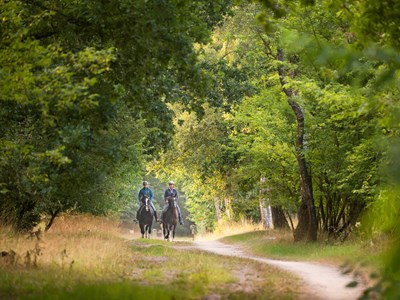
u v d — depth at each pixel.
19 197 50.75
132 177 83.88
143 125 64.81
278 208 87.81
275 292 23.47
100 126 37.72
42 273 27.61
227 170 91.44
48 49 32.56
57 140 37.62
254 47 63.56
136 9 35.75
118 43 37.25
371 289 10.01
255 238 79.06
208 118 88.62
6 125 38.91
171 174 106.94
